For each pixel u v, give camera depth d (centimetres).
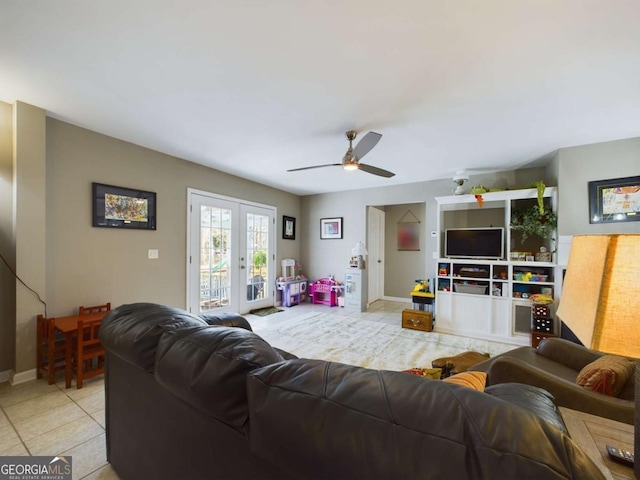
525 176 411
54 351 241
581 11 138
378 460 57
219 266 447
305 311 525
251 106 239
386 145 323
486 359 229
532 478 46
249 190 501
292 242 611
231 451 85
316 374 75
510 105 233
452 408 58
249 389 78
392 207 656
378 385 67
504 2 134
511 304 371
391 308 558
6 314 245
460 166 403
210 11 142
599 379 139
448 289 414
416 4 136
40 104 240
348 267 573
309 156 372
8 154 242
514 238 415
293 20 147
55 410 206
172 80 203
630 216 297
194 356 95
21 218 240
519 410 57
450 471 51
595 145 314
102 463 158
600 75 191
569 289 88
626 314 68
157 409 116
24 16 144
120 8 140
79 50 171
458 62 180
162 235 362
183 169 388
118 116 260
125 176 322
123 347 122
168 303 370
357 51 171
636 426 75
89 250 293
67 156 277
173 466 108
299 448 66
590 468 49
